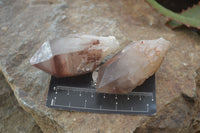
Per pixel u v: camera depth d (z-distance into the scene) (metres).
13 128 0.23
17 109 0.23
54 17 0.24
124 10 0.26
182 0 0.25
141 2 0.27
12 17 0.25
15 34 0.23
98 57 0.19
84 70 0.19
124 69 0.18
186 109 0.19
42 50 0.18
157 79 0.20
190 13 0.25
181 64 0.21
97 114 0.19
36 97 0.19
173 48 0.22
